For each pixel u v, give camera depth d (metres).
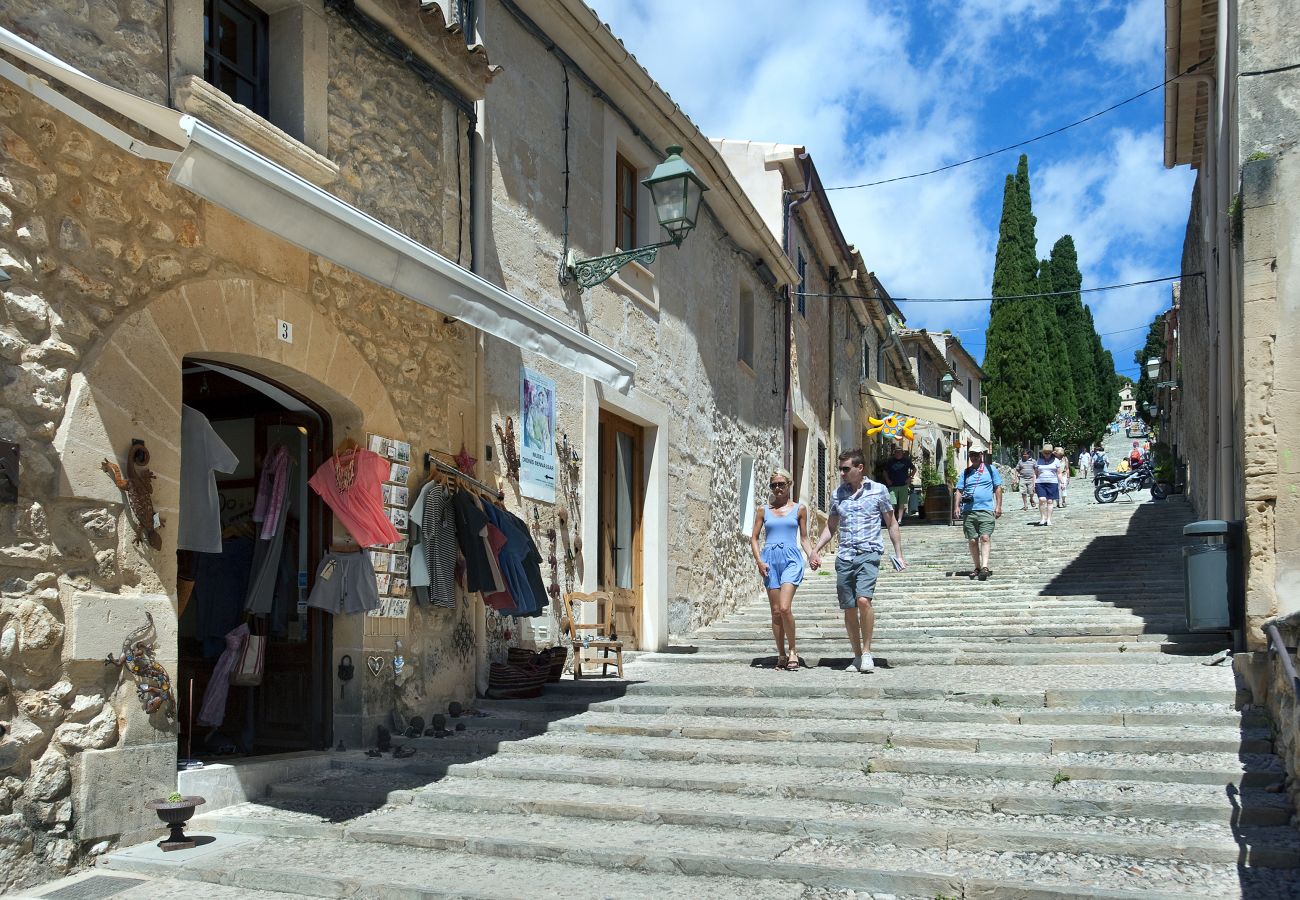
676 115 11.80
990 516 13.80
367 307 7.32
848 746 6.30
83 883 4.74
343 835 5.35
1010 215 47.56
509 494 8.81
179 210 5.81
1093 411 53.47
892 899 4.32
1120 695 6.73
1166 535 15.70
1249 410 6.98
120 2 5.50
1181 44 11.74
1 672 4.64
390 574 7.18
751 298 16.17
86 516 5.11
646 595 11.68
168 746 5.45
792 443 17.83
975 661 8.98
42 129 5.05
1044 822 4.97
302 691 7.11
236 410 7.40
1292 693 5.03
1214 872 4.31
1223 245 9.48
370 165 7.44
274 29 6.88
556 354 7.61
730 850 4.82
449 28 7.98
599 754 6.63
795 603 14.50
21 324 4.88
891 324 29.44
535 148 9.70
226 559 7.21
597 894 4.42
